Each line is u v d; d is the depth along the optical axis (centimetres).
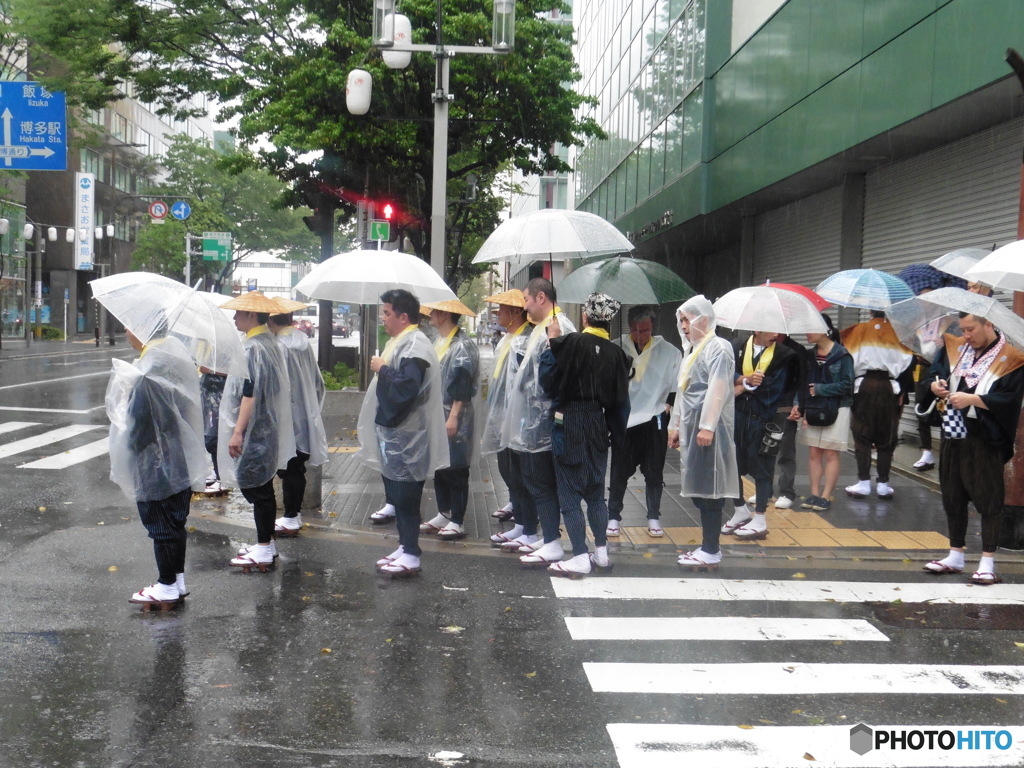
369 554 730
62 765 377
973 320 650
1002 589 652
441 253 1223
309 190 2158
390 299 658
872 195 1430
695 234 2255
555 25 1956
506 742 405
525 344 745
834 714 440
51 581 639
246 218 5538
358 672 484
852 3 1249
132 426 562
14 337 5169
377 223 1470
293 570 680
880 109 1169
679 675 488
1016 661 514
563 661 506
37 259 5472
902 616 591
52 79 1788
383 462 662
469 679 477
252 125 1847
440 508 806
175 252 5172
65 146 1572
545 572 689
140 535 773
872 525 837
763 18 1617
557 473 679
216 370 589
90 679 468
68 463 1134
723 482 675
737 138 1723
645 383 792
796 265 1725
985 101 1008
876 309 901
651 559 730
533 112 1877
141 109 6956
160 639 529
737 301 777
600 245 712
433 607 598
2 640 523
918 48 1079
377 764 383
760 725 427
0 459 1159
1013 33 897
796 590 648
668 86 2250
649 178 2455
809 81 1393
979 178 1141
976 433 658
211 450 935
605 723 427
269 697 449
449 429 773
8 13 2223
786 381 791
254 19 1986
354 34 1748
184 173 5444
